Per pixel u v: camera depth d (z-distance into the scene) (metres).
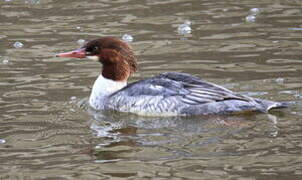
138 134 11.86
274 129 11.78
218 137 11.53
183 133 11.82
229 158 10.62
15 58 16.45
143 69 15.52
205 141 11.37
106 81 13.96
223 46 16.89
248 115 12.61
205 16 19.20
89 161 10.68
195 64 15.73
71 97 14.00
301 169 10.15
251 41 17.16
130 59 14.06
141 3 20.67
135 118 12.87
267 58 15.93
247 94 13.63
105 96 13.73
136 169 10.34
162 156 10.79
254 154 10.74
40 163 10.66
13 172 10.34
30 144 11.47
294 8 19.56
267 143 11.16
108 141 11.53
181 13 19.55
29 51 16.91
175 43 17.23
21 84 14.75
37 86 14.64
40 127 12.29
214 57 16.17
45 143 11.51
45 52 16.83
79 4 20.67
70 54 14.07
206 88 12.81
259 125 12.01
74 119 12.77
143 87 13.21
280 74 14.84
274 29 17.92
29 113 13.04
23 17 19.50
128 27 18.45
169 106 12.81
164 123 12.46
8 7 20.42
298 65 15.35
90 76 15.34
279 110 12.81
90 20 19.11
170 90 12.91
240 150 10.92
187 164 10.45
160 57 16.30
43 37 17.86
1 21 19.17
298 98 13.34
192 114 12.73
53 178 10.10
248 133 11.66
